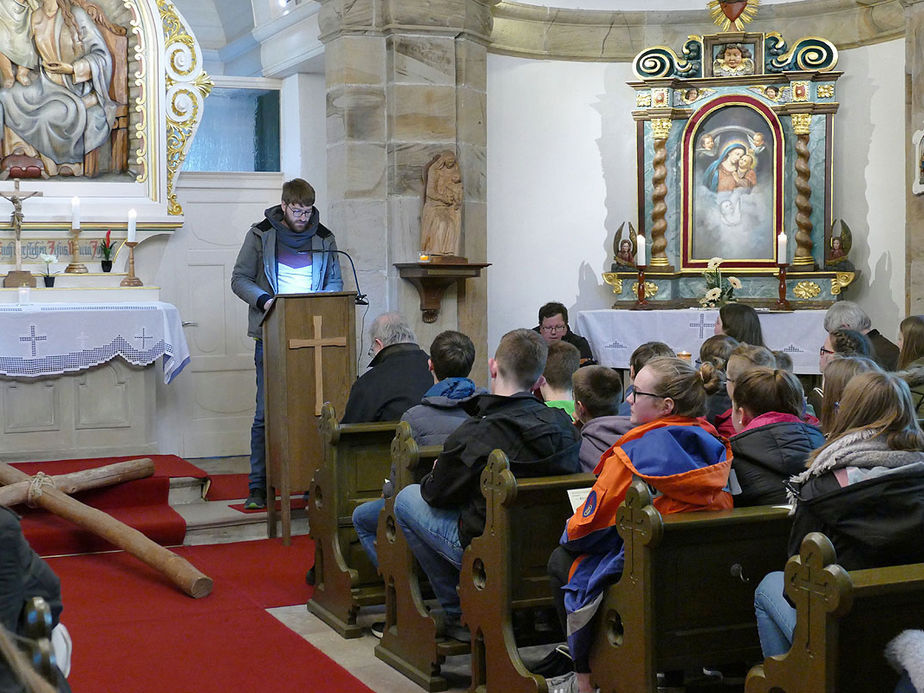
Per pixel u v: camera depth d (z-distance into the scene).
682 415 3.48
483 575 3.95
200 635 4.79
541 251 9.62
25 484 6.24
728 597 3.31
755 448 3.53
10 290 8.00
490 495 3.78
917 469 2.78
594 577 3.40
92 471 6.62
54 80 8.59
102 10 8.68
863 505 2.78
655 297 9.55
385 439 5.12
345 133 8.24
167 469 7.28
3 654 1.37
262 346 6.86
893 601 2.61
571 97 9.67
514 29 9.33
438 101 8.38
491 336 9.45
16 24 8.48
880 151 9.12
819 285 9.15
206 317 9.05
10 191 8.38
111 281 8.54
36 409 7.60
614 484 3.36
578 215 9.73
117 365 7.79
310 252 7.00
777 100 9.36
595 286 9.82
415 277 8.23
